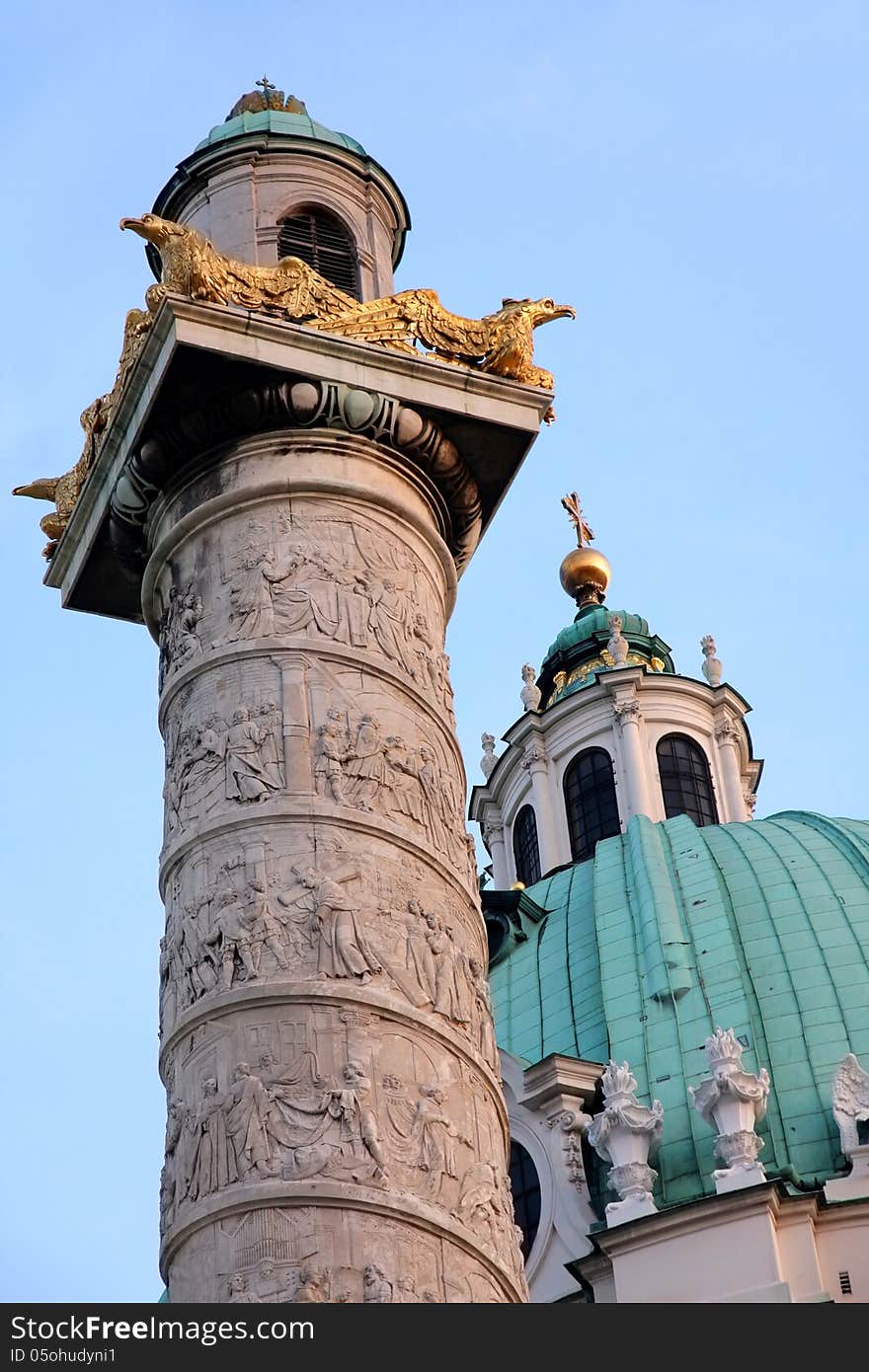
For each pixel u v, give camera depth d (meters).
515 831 77.75
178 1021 27.36
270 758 28.55
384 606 30.27
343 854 27.95
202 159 35.25
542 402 32.19
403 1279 25.28
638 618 82.31
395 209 36.47
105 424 32.41
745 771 78.38
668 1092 54.94
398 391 31.17
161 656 30.73
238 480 30.56
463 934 28.72
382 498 30.92
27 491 34.41
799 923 59.12
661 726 76.75
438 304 32.34
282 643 29.41
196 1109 26.48
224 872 27.84
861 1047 55.12
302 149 35.31
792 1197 50.91
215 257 30.72
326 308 31.31
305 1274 24.95
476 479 32.47
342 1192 25.48
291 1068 26.30
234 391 30.48
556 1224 54.34
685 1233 50.94
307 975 26.91
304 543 30.23
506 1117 28.34
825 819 65.75
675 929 59.50
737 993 56.84
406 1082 26.67
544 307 33.06
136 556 32.00
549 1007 59.75
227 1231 25.41
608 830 74.81
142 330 30.92
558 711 77.19
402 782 29.00
